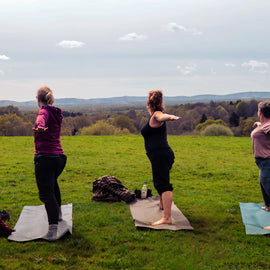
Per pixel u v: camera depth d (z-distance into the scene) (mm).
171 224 5262
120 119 62094
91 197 7172
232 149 17797
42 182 4707
